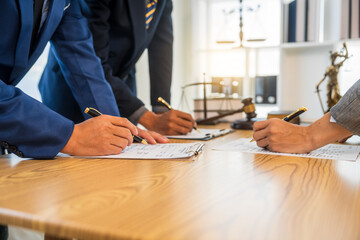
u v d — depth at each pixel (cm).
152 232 37
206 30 357
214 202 49
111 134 89
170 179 63
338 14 300
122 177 65
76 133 88
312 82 327
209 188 57
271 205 48
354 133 88
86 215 43
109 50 159
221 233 37
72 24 121
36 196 52
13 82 111
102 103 120
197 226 39
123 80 172
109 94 123
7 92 84
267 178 64
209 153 94
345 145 109
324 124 92
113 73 165
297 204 48
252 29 338
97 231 39
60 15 112
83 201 49
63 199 50
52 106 153
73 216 43
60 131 86
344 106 87
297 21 305
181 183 60
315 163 79
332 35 312
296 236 37
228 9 348
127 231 38
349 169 72
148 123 149
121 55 162
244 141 119
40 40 109
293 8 307
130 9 151
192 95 345
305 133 94
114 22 154
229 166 76
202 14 349
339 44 293
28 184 60
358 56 291
